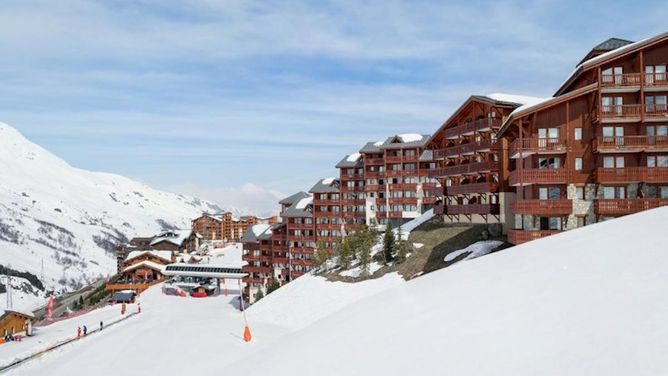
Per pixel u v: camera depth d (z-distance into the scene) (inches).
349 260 2524.6
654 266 597.0
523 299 642.8
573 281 642.2
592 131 1689.2
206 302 3737.7
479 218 2440.9
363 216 3791.8
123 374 1565.0
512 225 2081.7
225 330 2160.4
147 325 2598.4
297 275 3784.5
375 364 590.6
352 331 762.8
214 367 1546.5
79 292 6466.5
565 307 565.9
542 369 450.3
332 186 3941.9
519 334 539.5
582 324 508.7
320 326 887.1
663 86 1614.2
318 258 2827.3
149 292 4453.7
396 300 887.7
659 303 492.4
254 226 4355.3
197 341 1963.6
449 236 2333.9
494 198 2308.1
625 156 1664.6
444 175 2647.6
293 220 3946.9
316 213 3868.1
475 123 2394.2
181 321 2623.0
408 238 2586.1
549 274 707.4
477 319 628.1
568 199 1636.3
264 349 861.8
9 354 2052.2
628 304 515.5
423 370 531.5
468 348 547.2
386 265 2292.1
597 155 1670.8
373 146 3860.7
